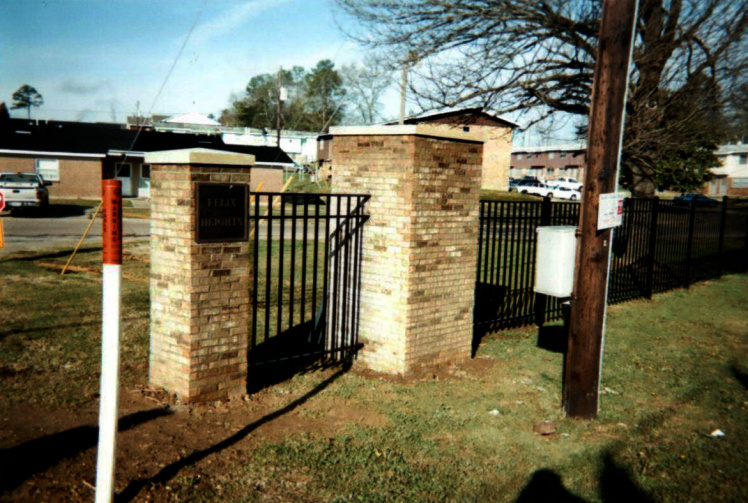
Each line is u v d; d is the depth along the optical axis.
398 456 4.66
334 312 6.57
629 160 13.32
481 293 10.66
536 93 12.35
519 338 8.56
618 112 5.30
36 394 5.18
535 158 76.19
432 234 6.61
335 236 6.87
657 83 12.21
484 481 4.36
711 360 7.65
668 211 12.44
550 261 5.88
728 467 4.68
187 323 5.09
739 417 5.75
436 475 4.40
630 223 11.38
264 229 20.08
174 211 5.08
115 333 3.29
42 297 8.93
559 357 7.62
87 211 23.62
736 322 9.82
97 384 5.52
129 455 4.22
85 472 3.92
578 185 50.66
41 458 4.03
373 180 6.60
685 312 10.54
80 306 8.45
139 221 22.47
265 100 85.19
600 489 4.31
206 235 5.06
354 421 5.28
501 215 8.62
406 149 6.29
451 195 6.80
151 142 37.84
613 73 5.26
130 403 5.12
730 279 14.36
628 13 5.17
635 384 6.67
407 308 6.44
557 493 4.24
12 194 22.88
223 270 5.26
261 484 4.07
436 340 6.87
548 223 9.27
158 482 3.91
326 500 3.95
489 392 6.24
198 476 4.06
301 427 5.05
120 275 3.28
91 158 34.94
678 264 13.61
